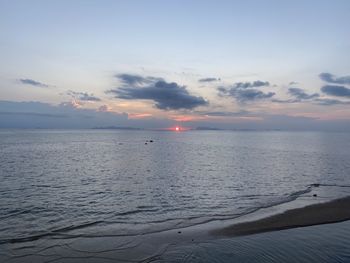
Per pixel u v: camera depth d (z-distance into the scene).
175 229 17.75
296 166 47.59
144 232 17.20
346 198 25.38
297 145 108.75
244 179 35.75
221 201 25.03
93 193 27.69
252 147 98.19
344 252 14.38
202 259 13.57
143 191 28.86
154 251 14.45
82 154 67.12
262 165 48.97
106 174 38.94
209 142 136.38
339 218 19.67
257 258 13.66
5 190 28.09
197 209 22.56
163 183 33.12
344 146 100.88
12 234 16.75
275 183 33.22
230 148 93.25
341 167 46.25
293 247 14.96
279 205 23.52
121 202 24.52
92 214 21.08
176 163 51.84
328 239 16.05
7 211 21.41
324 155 66.62
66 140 136.25
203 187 30.98
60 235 16.61
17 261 13.21
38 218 19.95
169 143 125.19
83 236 16.42
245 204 23.97
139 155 67.00
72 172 40.03
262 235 16.66
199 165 49.12
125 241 15.70
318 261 13.34
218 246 15.06
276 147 97.38
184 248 14.80
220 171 42.34
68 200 24.89
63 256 13.81
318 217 19.92
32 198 25.33
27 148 82.19
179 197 26.45
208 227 18.11
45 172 39.50
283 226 18.17
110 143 118.31
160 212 21.73
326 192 28.47
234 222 19.16
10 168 42.47
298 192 28.47
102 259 13.55
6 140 126.12
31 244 15.21
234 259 13.52
